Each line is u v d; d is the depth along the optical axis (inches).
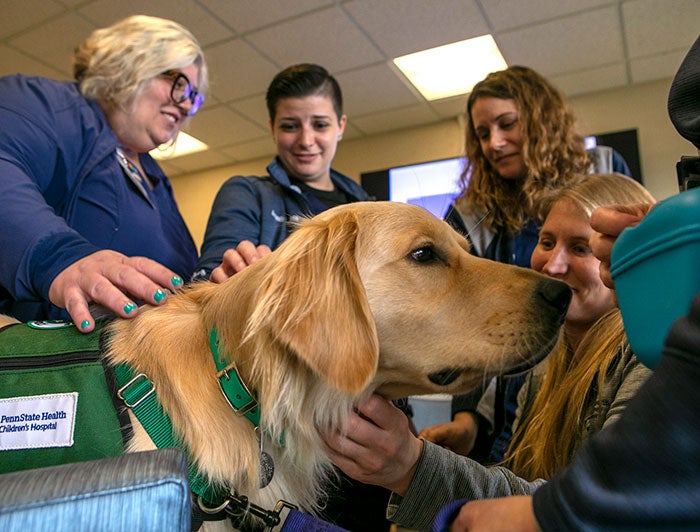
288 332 34.2
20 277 40.6
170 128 74.7
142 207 69.1
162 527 16.2
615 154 95.2
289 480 38.6
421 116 215.9
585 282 52.8
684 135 22.0
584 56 170.2
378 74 179.5
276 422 36.1
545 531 16.7
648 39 160.6
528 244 80.9
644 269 19.2
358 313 35.6
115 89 66.3
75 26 150.9
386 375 40.7
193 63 73.0
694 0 141.8
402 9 143.4
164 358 37.0
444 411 144.1
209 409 35.8
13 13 144.8
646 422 14.9
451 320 39.9
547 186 76.5
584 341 48.1
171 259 73.7
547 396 52.6
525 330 38.8
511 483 38.4
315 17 146.6
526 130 81.0
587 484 15.9
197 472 33.8
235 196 80.7
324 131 88.1
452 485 36.8
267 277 36.2
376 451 36.1
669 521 14.4
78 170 60.8
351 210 43.3
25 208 43.2
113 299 38.0
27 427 33.4
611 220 30.3
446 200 189.6
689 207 17.5
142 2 139.8
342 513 68.2
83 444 32.8
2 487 15.7
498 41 159.6
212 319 39.1
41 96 58.2
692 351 14.5
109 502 15.9
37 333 39.2
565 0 141.2
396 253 41.0
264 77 179.8
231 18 146.7
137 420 34.6
